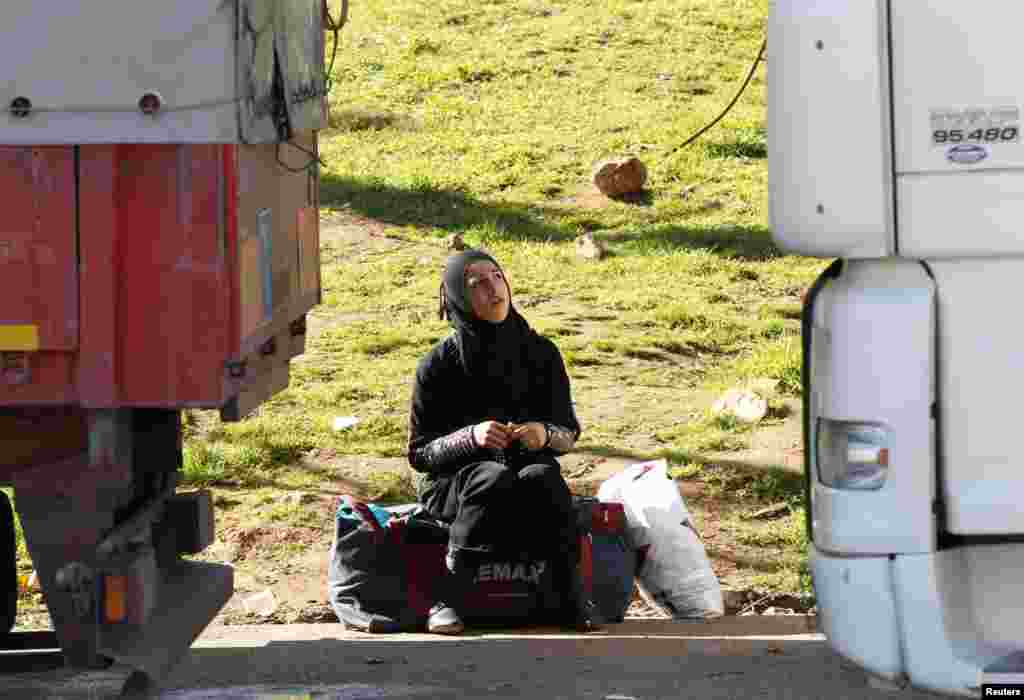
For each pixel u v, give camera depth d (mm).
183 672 11977
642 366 21812
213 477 17625
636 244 27875
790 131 9148
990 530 9117
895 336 9117
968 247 8961
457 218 29297
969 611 9359
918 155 8977
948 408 9164
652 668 11984
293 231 11383
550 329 23016
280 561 15547
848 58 8984
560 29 41875
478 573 13367
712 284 25781
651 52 39938
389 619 13555
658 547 14180
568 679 11633
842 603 9352
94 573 10039
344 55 39969
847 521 9266
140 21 8977
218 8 9016
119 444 9719
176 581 11641
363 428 19109
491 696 11141
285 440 18562
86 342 9133
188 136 9047
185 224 9133
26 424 9953
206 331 9180
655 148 32906
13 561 12008
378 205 29859
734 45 40406
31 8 8961
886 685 9500
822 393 9414
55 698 9875
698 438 18703
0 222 9078
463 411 13531
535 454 13375
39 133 9016
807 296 9938
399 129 34719
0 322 9117
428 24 42500
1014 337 9062
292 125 10742
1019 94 8812
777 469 17609
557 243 28078
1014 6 8789
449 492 13242
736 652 12539
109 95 9000
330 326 23578
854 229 9055
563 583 13375
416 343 22719
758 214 29484
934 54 8891
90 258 9094
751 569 15391
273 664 12211
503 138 33812
